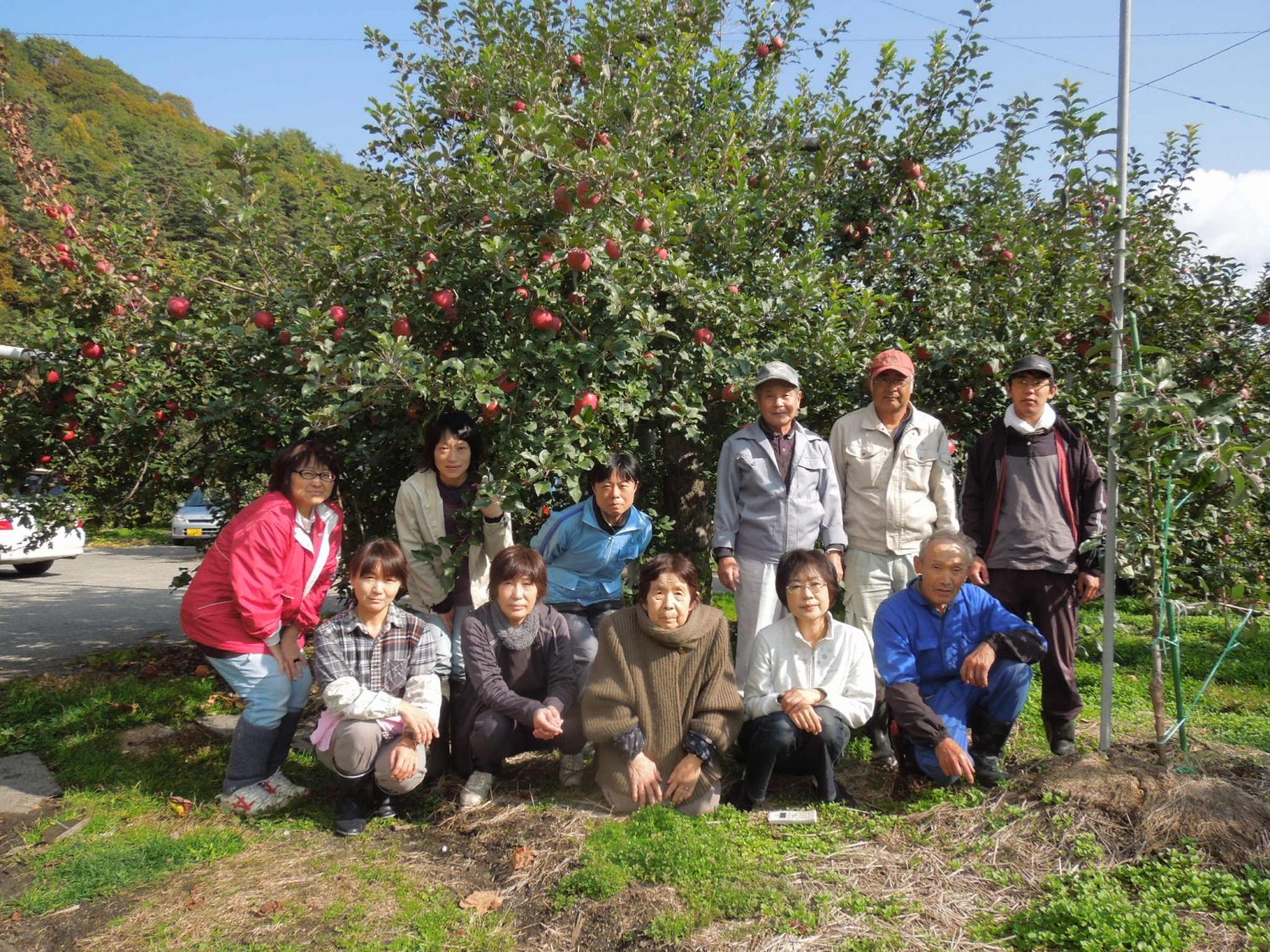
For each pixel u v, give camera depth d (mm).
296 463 3645
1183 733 3441
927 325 5047
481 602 4031
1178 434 3201
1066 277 4809
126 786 3850
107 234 5391
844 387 4855
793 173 5434
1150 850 2852
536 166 4012
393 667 3469
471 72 5402
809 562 3441
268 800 3568
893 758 3920
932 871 2863
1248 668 5535
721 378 4457
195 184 4145
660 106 4930
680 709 3367
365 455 4566
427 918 2682
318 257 4434
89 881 2965
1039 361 3799
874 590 4039
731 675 3416
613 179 3971
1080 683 5227
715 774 3363
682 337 4512
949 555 3432
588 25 5395
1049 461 3826
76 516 5344
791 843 3092
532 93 4559
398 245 4332
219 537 3691
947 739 3289
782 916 2613
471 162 4684
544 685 3686
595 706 3355
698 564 5660
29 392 5098
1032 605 3836
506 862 3018
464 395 3787
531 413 3859
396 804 3496
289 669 3662
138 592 10078
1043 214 5121
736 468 4016
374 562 3393
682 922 2553
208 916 2742
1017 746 4000
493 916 2707
